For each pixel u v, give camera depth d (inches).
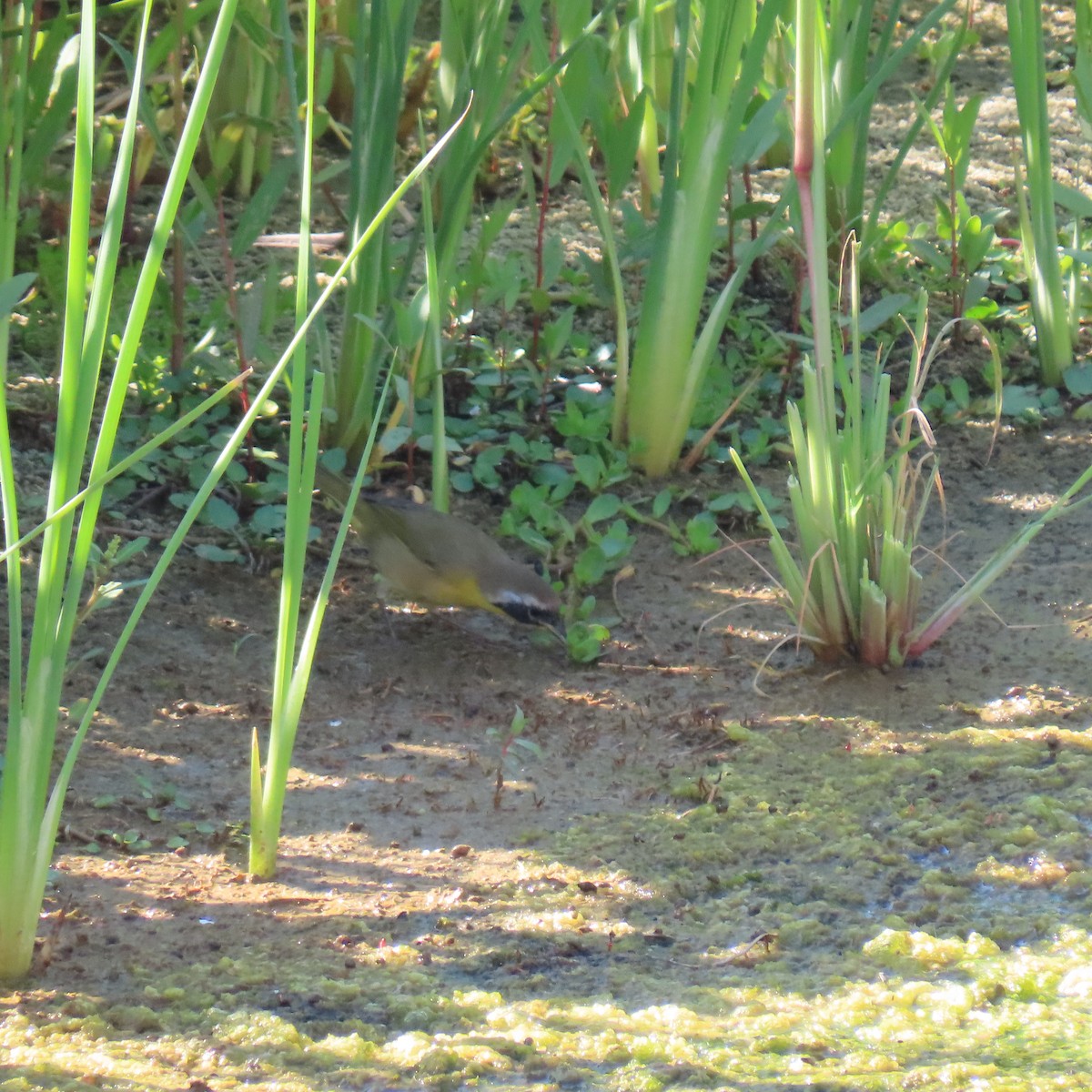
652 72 610.5
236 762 322.3
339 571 419.5
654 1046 224.2
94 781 305.6
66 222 511.5
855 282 344.5
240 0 482.3
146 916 258.2
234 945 251.3
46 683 223.9
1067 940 258.1
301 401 248.8
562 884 277.7
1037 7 477.4
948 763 321.1
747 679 364.8
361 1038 224.1
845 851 289.1
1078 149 670.5
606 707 354.3
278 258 556.1
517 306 542.3
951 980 247.4
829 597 358.0
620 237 592.4
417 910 266.5
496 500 455.5
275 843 273.9
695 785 314.2
